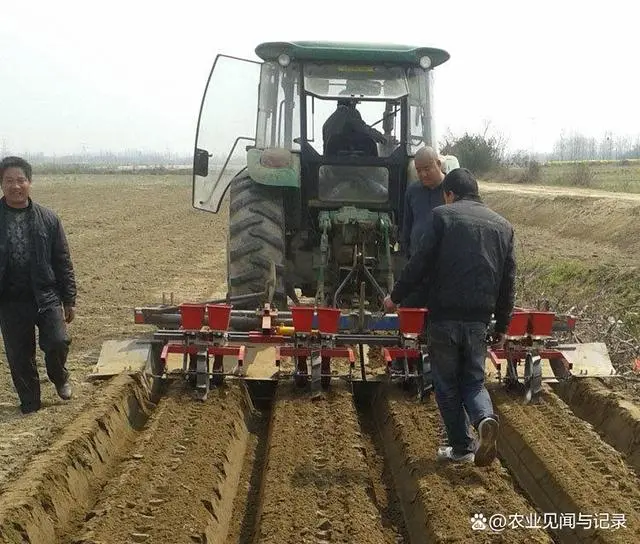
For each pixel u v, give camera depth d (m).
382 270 7.23
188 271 13.30
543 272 12.15
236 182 7.18
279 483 4.63
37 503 4.04
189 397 5.98
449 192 5.00
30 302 5.84
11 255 5.73
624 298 9.45
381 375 6.45
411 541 4.40
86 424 5.11
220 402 5.89
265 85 7.30
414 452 5.12
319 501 4.40
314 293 7.86
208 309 6.03
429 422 5.62
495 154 37.69
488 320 4.84
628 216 16.94
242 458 5.50
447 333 4.78
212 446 5.10
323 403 5.96
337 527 4.08
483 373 4.83
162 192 37.31
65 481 4.43
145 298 10.68
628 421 5.52
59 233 5.92
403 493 4.91
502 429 5.80
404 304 6.02
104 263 14.04
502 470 4.87
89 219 22.77
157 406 6.00
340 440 5.26
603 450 5.15
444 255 4.74
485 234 4.76
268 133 7.32
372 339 6.05
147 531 3.96
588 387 6.25
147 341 6.57
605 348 6.67
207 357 6.00
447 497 4.43
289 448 5.12
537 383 6.02
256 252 6.90
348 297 7.25
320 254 7.15
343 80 7.27
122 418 5.62
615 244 15.88
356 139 7.39
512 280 4.92
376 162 7.34
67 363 7.13
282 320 6.27
